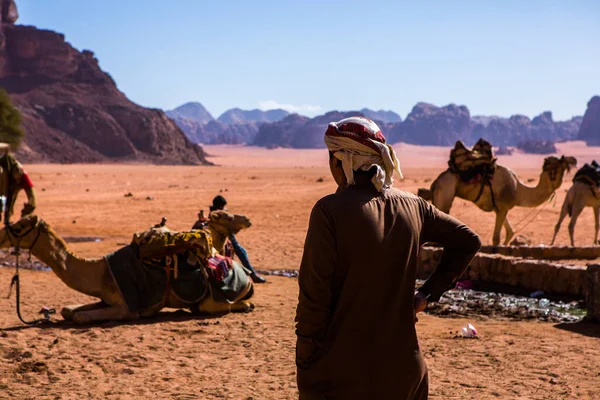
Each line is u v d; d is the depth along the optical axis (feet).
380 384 9.71
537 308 31.76
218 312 29.89
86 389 18.84
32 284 41.01
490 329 26.58
